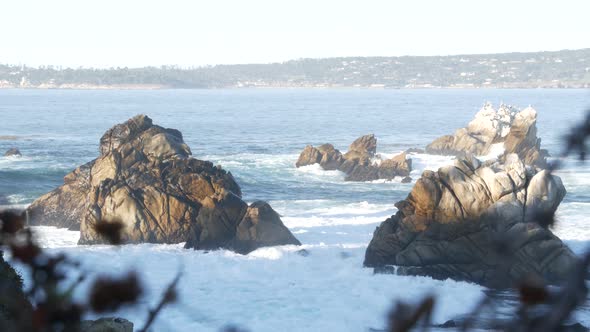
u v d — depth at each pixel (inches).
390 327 112.4
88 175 3363.7
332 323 1961.1
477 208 2425.0
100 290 105.1
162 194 2967.5
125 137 3398.1
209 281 2314.2
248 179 5182.1
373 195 4571.9
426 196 2484.0
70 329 105.5
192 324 1797.5
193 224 2876.5
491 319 140.5
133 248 2783.0
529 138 5851.4
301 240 3021.7
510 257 152.7
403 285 2314.2
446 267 2391.7
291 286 2289.6
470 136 6525.6
